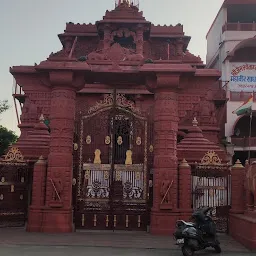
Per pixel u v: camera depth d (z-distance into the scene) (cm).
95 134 1506
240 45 3628
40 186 1390
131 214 1439
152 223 1355
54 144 1391
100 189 1473
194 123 2095
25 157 1728
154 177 1391
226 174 1473
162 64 1402
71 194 1395
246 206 1327
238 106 3572
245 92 3612
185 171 1404
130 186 1467
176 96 1424
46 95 1456
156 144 1404
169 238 1273
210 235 1072
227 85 3600
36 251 1036
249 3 3688
